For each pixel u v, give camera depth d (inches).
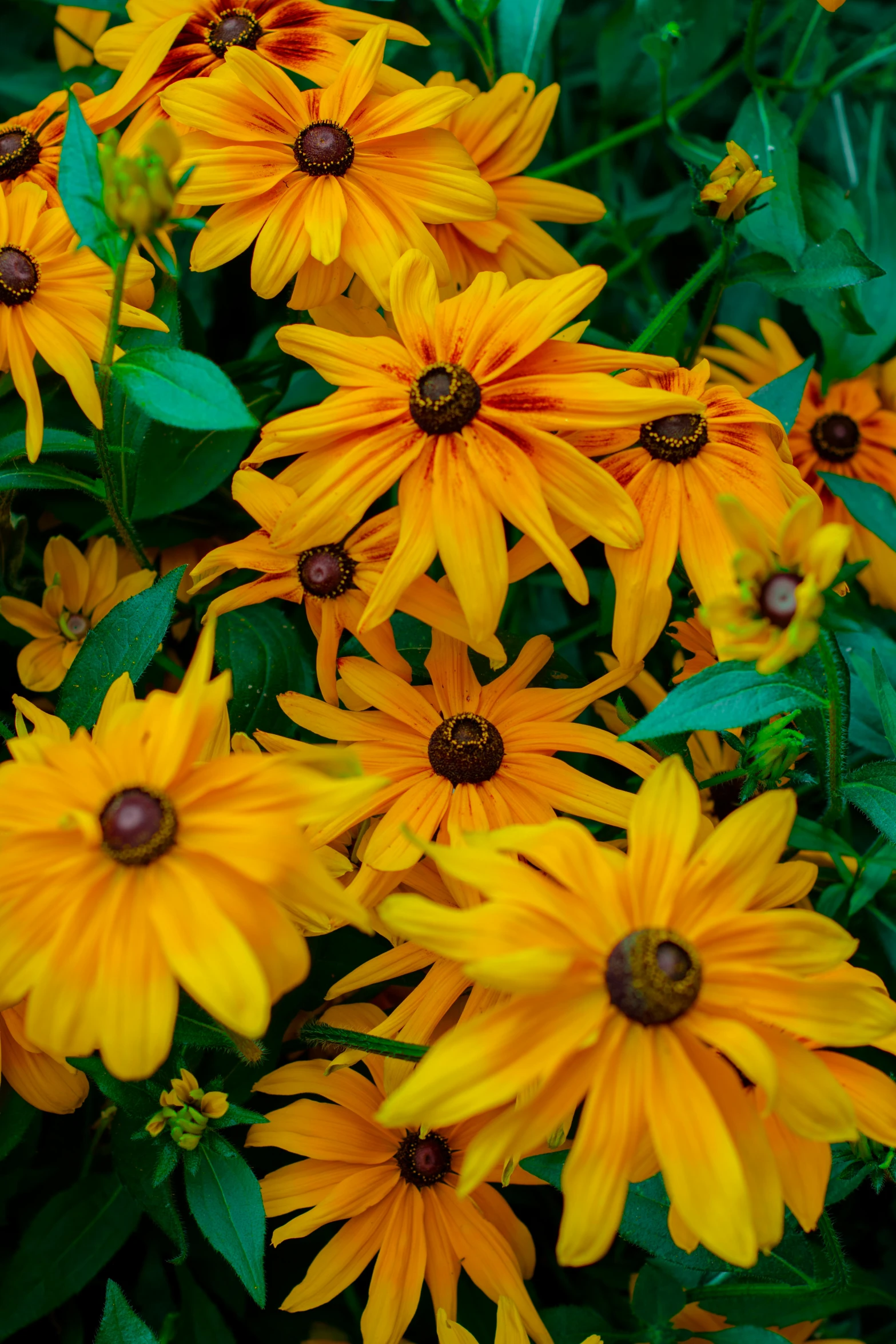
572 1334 29.0
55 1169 30.1
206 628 24.1
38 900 23.7
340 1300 30.8
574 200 31.6
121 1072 23.4
